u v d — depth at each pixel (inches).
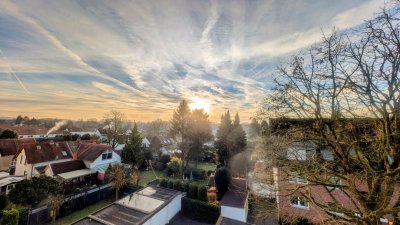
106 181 1045.8
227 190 893.2
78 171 1093.8
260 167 495.8
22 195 659.4
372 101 304.7
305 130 388.5
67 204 764.6
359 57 310.0
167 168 1422.2
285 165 413.1
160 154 1718.8
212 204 759.1
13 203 675.4
